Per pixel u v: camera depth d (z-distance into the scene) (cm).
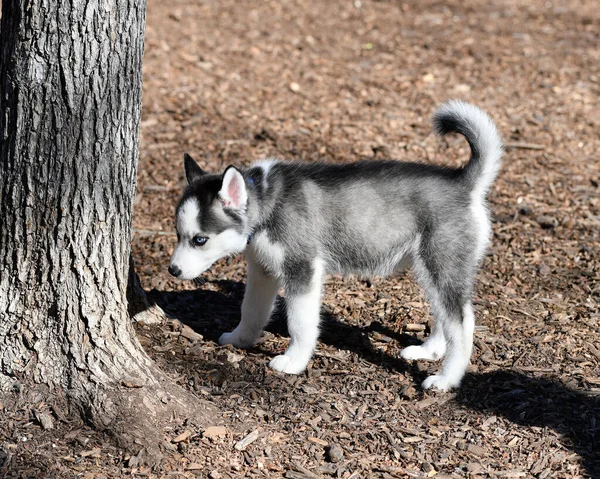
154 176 1091
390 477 563
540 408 649
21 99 547
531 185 1105
